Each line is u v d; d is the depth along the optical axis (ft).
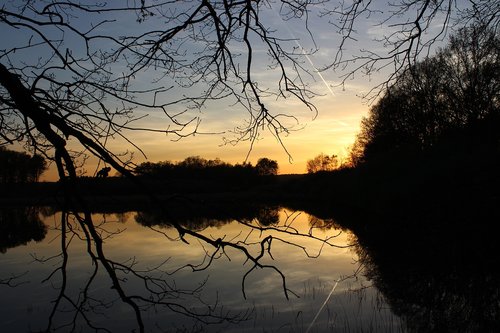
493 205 63.82
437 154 96.48
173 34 10.54
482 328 32.58
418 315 36.50
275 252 68.13
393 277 49.01
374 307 39.52
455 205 72.49
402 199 93.20
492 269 47.52
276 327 35.01
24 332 34.45
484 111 72.90
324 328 34.73
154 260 64.44
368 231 85.30
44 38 10.06
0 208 112.47
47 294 45.50
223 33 11.00
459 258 53.57
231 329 34.58
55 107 10.39
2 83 9.38
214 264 60.23
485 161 74.74
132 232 102.99
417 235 72.84
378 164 125.59
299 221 110.01
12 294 46.11
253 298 43.32
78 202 10.02
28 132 10.47
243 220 10.40
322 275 52.95
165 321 35.86
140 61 10.84
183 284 48.47
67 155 9.88
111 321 35.99
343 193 148.77
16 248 79.77
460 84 60.44
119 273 53.11
